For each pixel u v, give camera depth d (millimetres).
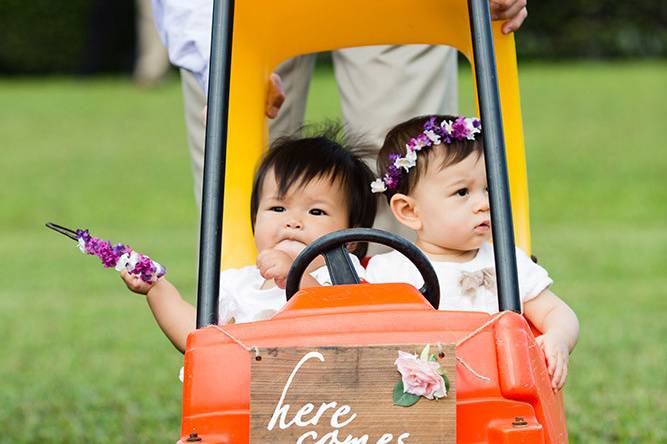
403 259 3830
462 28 3871
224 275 3846
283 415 2902
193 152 4926
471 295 3725
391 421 2887
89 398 5855
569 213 11359
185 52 4098
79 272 9297
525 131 15320
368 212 3973
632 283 8297
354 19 3938
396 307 3008
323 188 3873
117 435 5285
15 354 6734
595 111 16453
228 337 3012
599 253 9391
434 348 2904
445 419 2885
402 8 3861
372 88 4785
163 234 10742
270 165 3914
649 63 21844
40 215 11805
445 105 4848
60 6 23047
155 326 7461
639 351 6457
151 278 3561
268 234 3877
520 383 2930
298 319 3004
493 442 2926
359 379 2902
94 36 22750
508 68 3887
